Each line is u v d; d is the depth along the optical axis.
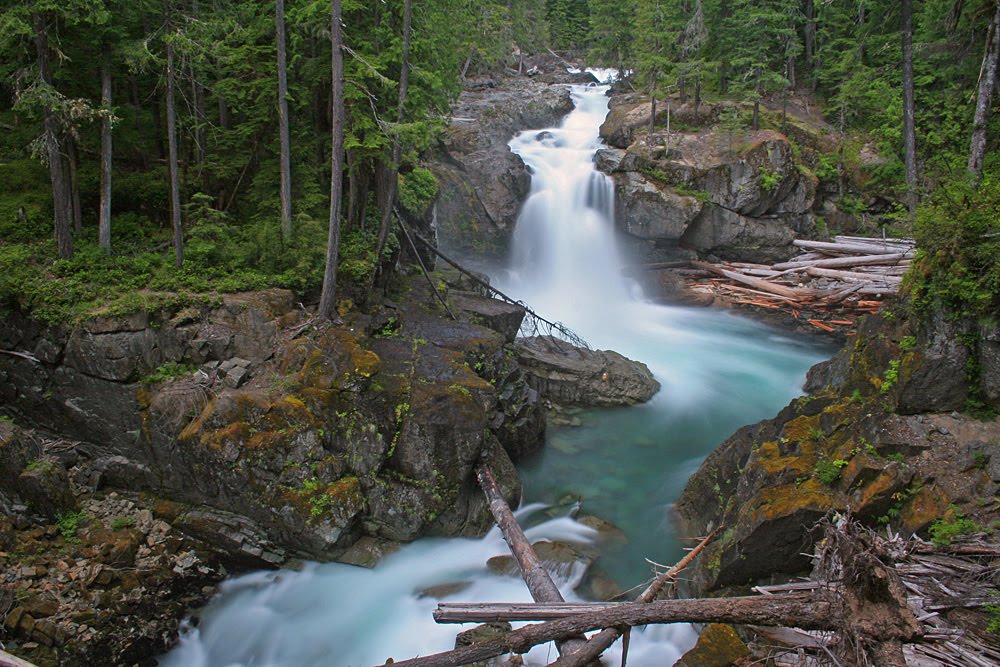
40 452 12.52
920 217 11.27
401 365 14.45
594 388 18.84
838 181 31.22
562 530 13.32
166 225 18.06
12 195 16.88
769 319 25.62
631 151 30.52
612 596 11.19
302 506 12.07
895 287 25.11
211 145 18.52
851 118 33.91
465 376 14.47
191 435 12.41
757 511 9.90
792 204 30.12
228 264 15.70
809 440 11.05
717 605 7.61
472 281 22.78
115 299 13.72
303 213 16.72
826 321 25.05
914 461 9.80
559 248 29.69
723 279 29.45
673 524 13.30
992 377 10.08
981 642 7.53
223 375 13.52
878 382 11.05
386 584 11.91
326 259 15.35
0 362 13.72
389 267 19.44
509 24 43.16
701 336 24.45
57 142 14.15
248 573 12.06
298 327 14.33
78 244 15.59
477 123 32.91
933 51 25.00
